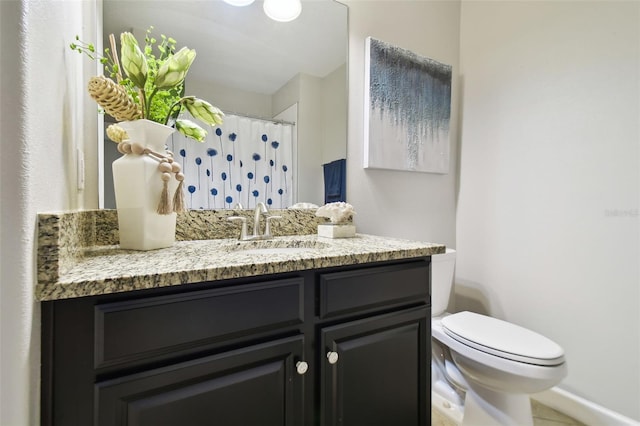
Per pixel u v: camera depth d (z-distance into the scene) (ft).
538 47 4.92
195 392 1.90
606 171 4.16
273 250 3.46
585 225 4.36
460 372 4.31
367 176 4.94
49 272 1.53
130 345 1.72
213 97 3.76
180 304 1.87
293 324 2.33
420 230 5.64
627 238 3.97
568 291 4.54
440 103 5.61
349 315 2.65
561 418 4.40
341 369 2.56
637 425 3.82
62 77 1.94
